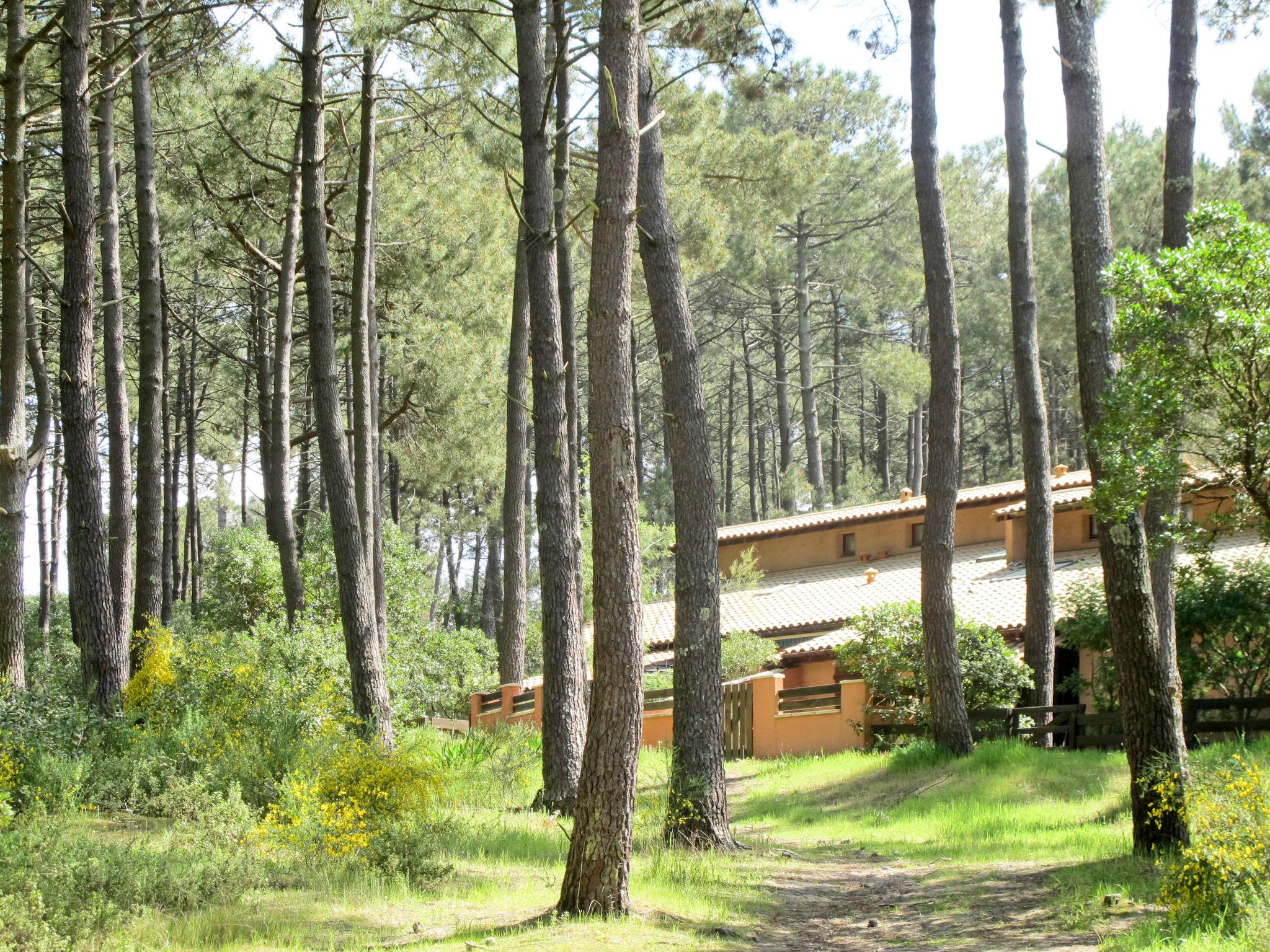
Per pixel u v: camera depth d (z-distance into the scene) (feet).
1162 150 118.73
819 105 144.36
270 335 106.32
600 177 31.37
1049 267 125.49
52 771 40.27
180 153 84.94
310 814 36.83
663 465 196.65
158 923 26.73
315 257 53.16
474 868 36.99
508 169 71.72
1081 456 169.68
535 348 52.03
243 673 52.65
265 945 25.86
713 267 98.12
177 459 120.26
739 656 89.71
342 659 64.49
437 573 170.50
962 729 62.49
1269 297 30.81
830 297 177.47
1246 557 61.87
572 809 49.78
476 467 105.60
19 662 50.90
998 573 97.25
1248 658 58.08
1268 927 22.57
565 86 65.82
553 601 51.83
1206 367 31.63
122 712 50.67
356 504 59.16
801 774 67.31
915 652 71.61
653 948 25.71
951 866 39.27
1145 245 116.37
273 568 88.84
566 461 52.65
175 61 69.51
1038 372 68.95
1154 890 30.22
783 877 37.93
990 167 155.43
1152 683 34.88
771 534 120.47
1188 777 34.14
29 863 27.07
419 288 98.37
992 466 189.06
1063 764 56.18
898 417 203.31
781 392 167.63
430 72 74.28
